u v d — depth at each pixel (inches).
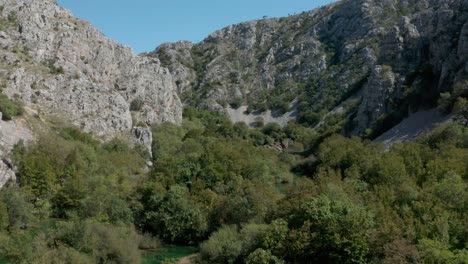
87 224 2108.8
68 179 3380.9
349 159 3858.3
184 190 2891.2
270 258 1831.9
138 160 4997.5
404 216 1862.7
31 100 4926.2
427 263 1544.0
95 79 6230.3
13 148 3602.4
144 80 7185.0
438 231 1702.8
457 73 4975.4
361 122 6215.6
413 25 6505.9
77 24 6510.8
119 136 5580.7
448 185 2022.6
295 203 2133.4
